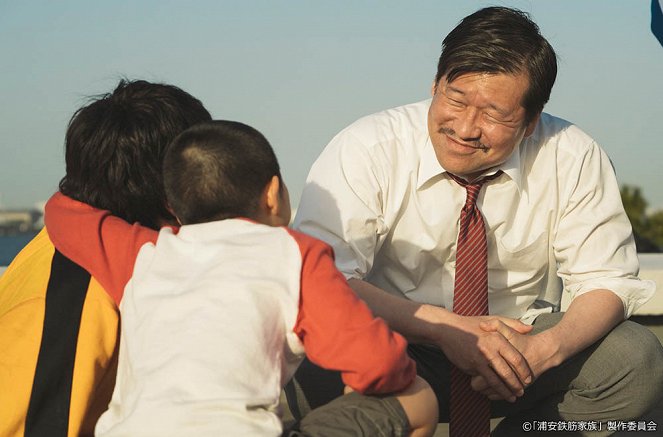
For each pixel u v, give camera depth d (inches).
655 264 205.6
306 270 75.0
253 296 73.3
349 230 104.1
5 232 1091.3
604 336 103.2
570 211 108.8
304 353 77.3
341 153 107.2
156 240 81.4
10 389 80.7
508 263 109.6
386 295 101.8
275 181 81.7
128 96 89.3
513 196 107.3
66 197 89.0
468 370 97.9
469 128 97.1
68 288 82.7
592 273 106.4
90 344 81.1
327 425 77.0
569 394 104.7
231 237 77.4
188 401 69.5
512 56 94.7
